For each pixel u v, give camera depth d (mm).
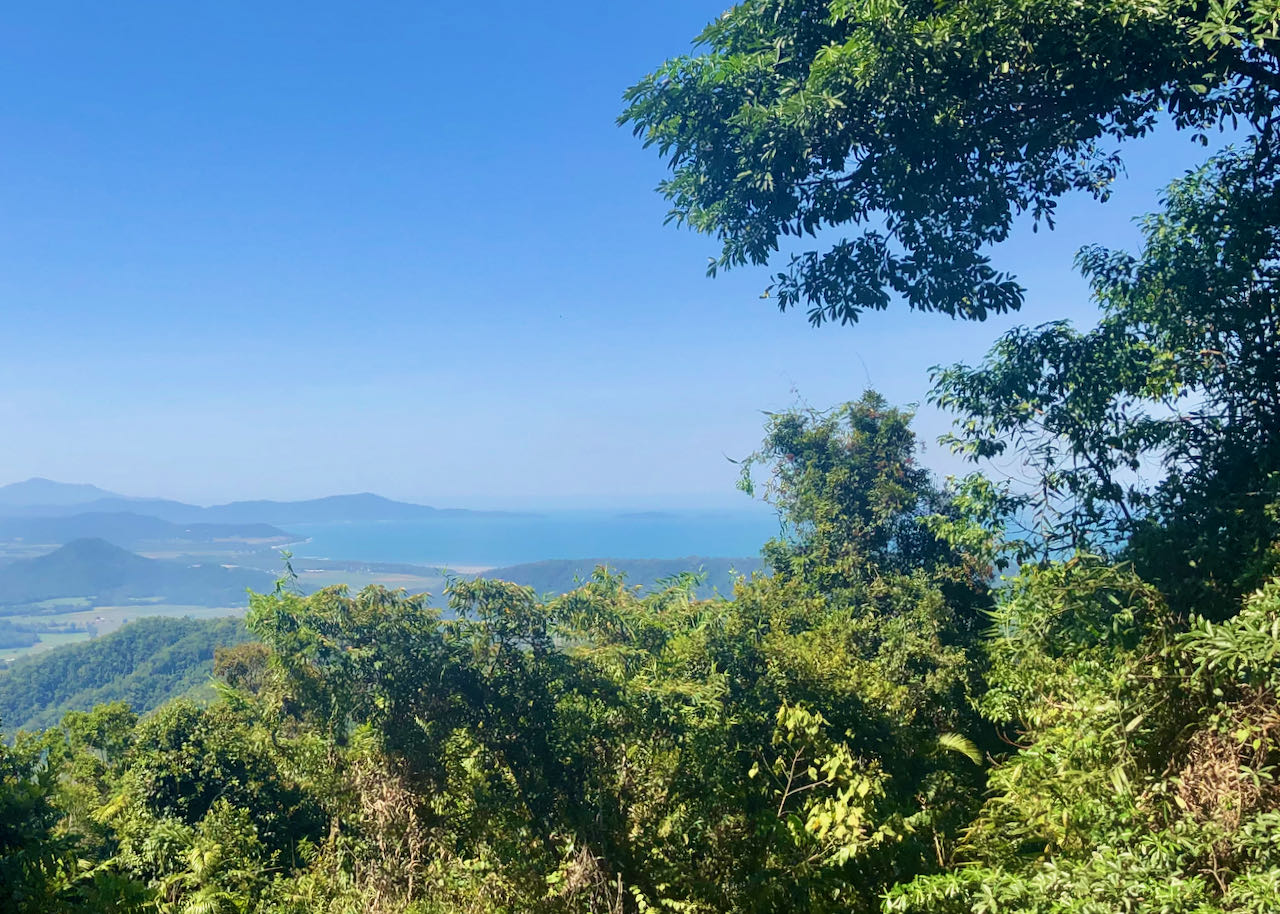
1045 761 5195
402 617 7625
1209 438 6602
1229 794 3807
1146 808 4223
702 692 8016
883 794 6719
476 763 7754
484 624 7723
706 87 7398
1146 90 6105
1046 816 4859
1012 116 6609
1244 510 5473
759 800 7625
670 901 6340
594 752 7715
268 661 7773
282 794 12469
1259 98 6164
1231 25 5105
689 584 12109
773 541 19156
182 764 12570
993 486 7660
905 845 6215
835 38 7344
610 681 7875
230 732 13219
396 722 7492
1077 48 5672
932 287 7742
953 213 7418
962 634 14406
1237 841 3607
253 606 7539
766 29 7660
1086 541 6953
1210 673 4297
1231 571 5383
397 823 7438
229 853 9953
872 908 5914
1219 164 6801
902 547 17141
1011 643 6012
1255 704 3932
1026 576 6078
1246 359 6328
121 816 12758
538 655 7816
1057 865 4082
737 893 6543
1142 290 7043
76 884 6281
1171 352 6637
